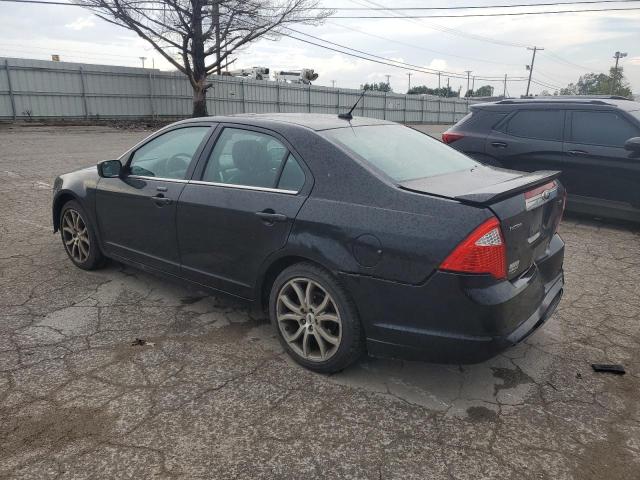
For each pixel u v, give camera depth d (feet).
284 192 10.71
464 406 9.57
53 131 71.46
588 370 10.88
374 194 9.66
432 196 9.23
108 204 14.51
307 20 90.94
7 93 78.79
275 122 11.60
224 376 10.40
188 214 12.26
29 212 23.63
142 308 13.52
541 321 10.17
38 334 11.94
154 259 13.58
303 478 7.73
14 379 10.07
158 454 8.16
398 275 9.09
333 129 11.35
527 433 8.84
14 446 8.25
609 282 16.02
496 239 8.71
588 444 8.59
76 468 7.82
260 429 8.82
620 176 21.21
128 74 92.12
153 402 9.47
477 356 8.91
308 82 126.82
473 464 8.09
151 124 90.12
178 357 11.09
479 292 8.66
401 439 8.64
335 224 9.73
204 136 12.69
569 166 22.45
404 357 9.49
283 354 11.31
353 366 10.89
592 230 22.35
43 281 15.24
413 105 151.64
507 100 25.82
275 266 11.05
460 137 25.82
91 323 12.58
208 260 12.16
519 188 9.45
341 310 9.89
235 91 106.32
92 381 10.09
